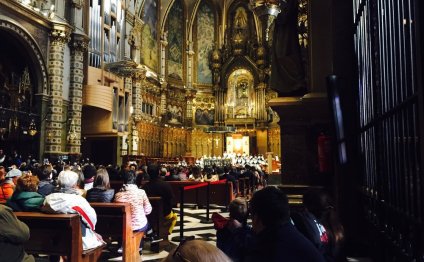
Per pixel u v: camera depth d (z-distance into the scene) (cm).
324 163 743
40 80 1758
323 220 308
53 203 466
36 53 1702
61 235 457
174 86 3497
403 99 379
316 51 789
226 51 3806
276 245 220
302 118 876
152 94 3133
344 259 301
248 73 3769
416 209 339
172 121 3459
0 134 1697
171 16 3522
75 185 521
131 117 2655
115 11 2459
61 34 1803
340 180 640
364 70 592
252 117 3691
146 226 665
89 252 487
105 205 586
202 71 3784
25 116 1675
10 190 716
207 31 3812
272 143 3606
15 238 300
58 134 1788
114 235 609
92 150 2478
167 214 786
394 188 428
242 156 3250
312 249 220
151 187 785
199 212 1289
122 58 2583
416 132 331
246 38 3809
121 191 647
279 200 233
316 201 313
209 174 1462
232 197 1392
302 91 910
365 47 578
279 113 884
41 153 1733
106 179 641
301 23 959
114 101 2303
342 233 306
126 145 2511
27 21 1642
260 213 234
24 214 454
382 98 480
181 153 3500
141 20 2855
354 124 648
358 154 642
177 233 925
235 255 314
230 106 3744
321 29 789
